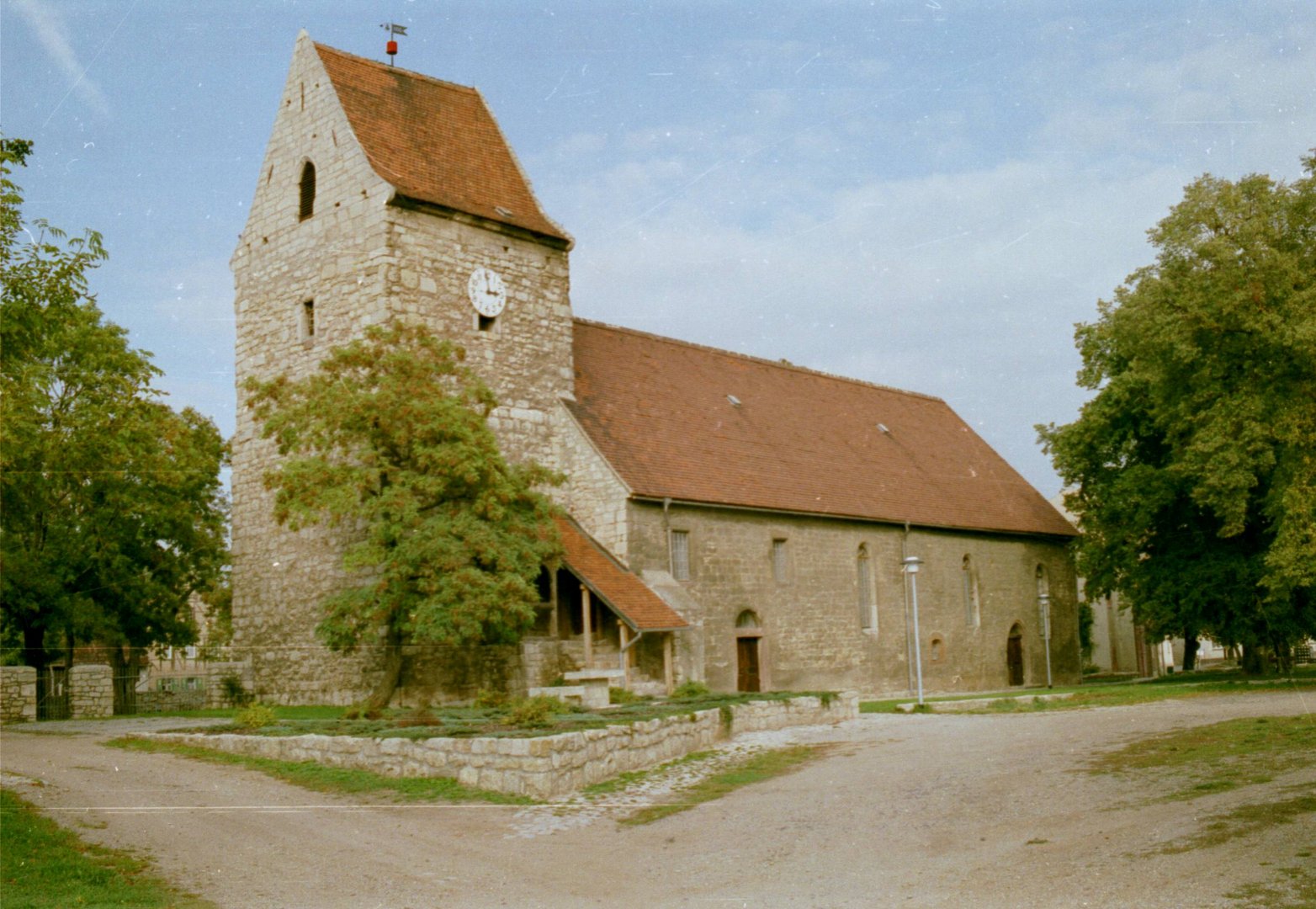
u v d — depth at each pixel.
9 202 15.88
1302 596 39.91
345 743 19.00
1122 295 38.94
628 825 15.42
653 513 33.41
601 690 26.89
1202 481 35.94
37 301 16.20
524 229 34.50
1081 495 46.19
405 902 11.55
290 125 34.66
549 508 28.61
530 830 15.02
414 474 26.81
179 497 42.44
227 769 19.11
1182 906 10.02
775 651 36.72
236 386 35.56
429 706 26.50
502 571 26.73
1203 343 34.44
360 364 27.83
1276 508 34.09
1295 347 31.36
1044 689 44.75
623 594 30.81
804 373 47.97
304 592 32.53
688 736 22.20
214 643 57.75
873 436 46.97
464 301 32.88
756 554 36.62
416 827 15.19
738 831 14.74
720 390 41.94
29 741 22.94
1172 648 71.12
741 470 37.66
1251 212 34.03
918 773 18.42
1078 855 12.06
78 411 34.22
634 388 38.16
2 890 11.63
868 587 40.97
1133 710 27.45
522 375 34.12
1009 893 10.83
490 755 17.47
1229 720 22.55
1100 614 72.31
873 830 14.27
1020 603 48.69
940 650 43.75
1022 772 17.64
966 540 46.03
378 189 31.50
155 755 20.56
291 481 26.38
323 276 32.91
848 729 25.92
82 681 29.91
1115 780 16.25
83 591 40.03
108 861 13.06
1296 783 14.98
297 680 32.38
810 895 11.34
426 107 35.28
